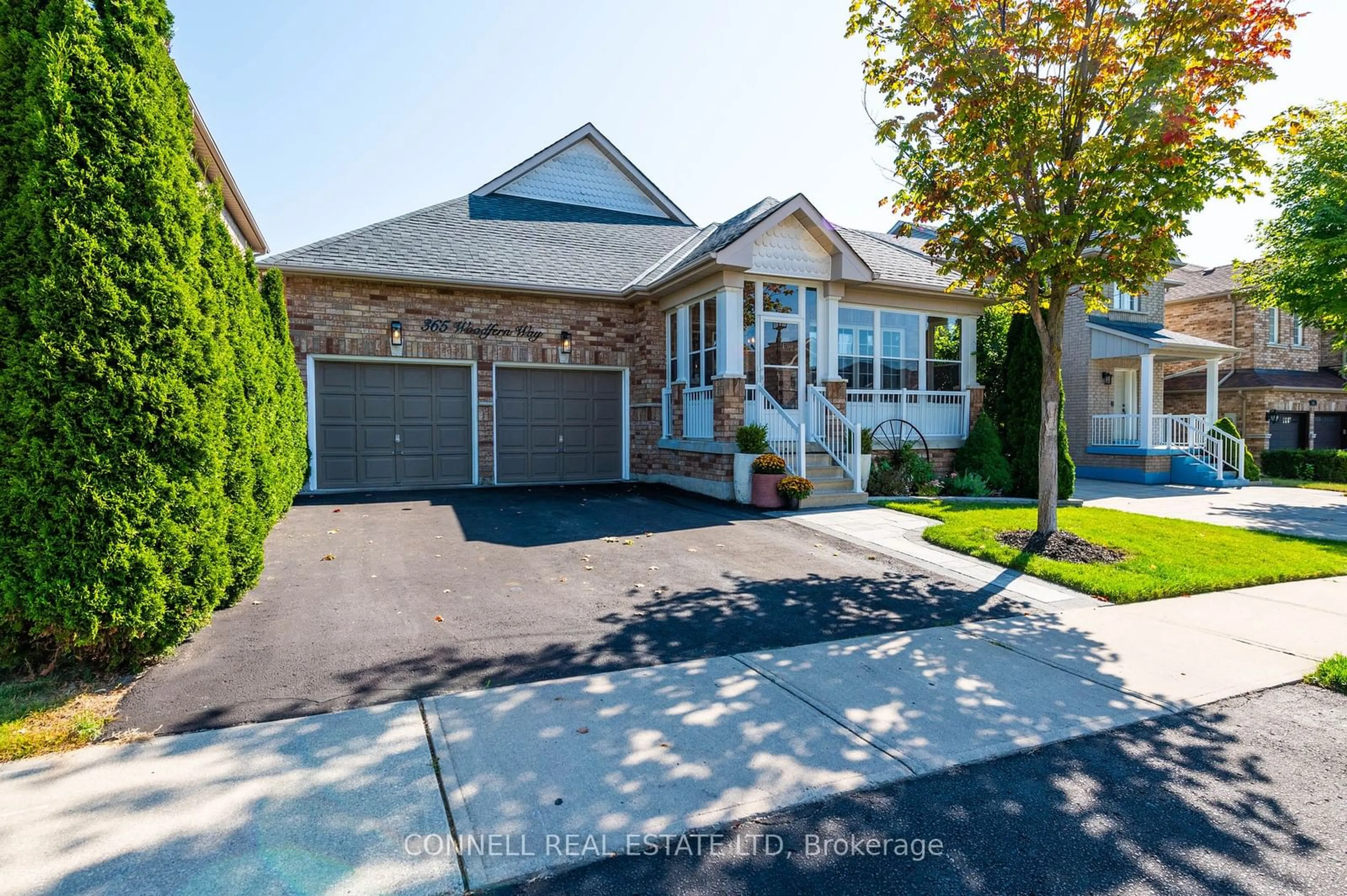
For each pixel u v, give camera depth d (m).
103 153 3.88
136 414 3.90
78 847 2.43
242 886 2.25
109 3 4.04
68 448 3.70
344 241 12.22
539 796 2.82
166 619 4.11
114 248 3.89
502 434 12.66
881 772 3.10
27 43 3.73
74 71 3.80
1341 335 15.04
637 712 3.64
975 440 13.09
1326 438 22.12
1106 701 3.92
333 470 11.54
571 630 4.97
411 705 3.66
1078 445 19.39
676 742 3.32
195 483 4.27
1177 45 6.57
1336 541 9.02
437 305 12.00
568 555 7.29
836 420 11.83
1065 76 7.27
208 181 5.71
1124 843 2.62
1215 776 3.13
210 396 4.40
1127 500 13.59
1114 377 19.95
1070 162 7.02
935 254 8.21
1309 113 6.35
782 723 3.56
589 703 3.75
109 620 3.80
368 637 4.69
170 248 4.24
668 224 17.27
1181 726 3.63
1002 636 5.03
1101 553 7.40
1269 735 3.54
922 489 12.30
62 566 3.67
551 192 16.47
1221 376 21.42
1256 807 2.88
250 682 3.92
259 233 12.73
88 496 3.71
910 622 5.37
